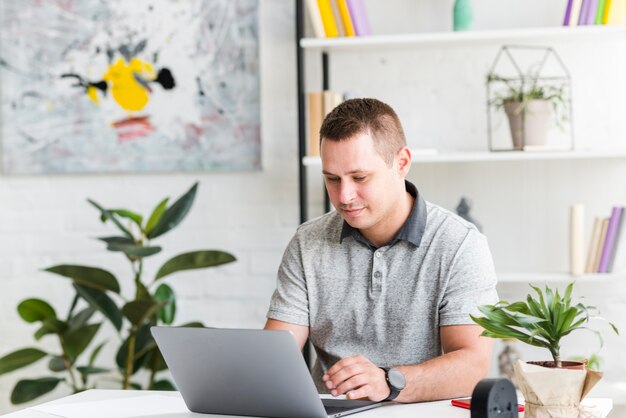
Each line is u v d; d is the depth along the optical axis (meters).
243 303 3.52
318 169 3.44
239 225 3.52
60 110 3.62
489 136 3.28
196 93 3.52
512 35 3.04
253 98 3.49
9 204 3.67
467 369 1.95
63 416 1.79
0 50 3.65
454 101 3.34
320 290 2.24
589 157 3.06
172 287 3.57
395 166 2.11
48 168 3.63
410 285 2.16
